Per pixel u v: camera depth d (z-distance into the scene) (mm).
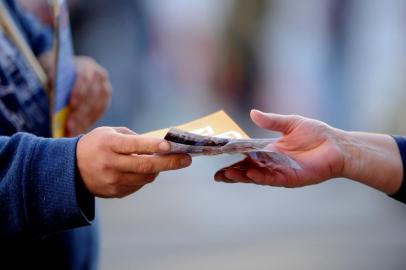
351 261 13055
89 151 3994
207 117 4422
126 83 17969
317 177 4395
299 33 18891
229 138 3986
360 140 4547
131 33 17594
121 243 14039
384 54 18078
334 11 18188
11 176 4027
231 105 20219
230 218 15477
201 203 16359
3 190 4031
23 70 4938
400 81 18047
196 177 18000
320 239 14258
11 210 4043
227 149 3941
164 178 17922
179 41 19391
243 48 19875
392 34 17984
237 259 13133
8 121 4680
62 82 5102
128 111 18234
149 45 18469
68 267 4867
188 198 16656
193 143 3873
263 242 14039
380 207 16188
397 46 18000
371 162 4461
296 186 4398
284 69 19312
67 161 4004
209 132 4277
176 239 14242
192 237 14344
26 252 4617
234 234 14547
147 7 17938
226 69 20031
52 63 5180
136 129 18625
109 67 17562
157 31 18688
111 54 17438
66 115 5371
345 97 18312
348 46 18188
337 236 14430
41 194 4004
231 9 19766
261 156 4125
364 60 18172
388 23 17969
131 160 3949
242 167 4348
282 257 13227
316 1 18500
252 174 4320
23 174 4012
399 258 13281
